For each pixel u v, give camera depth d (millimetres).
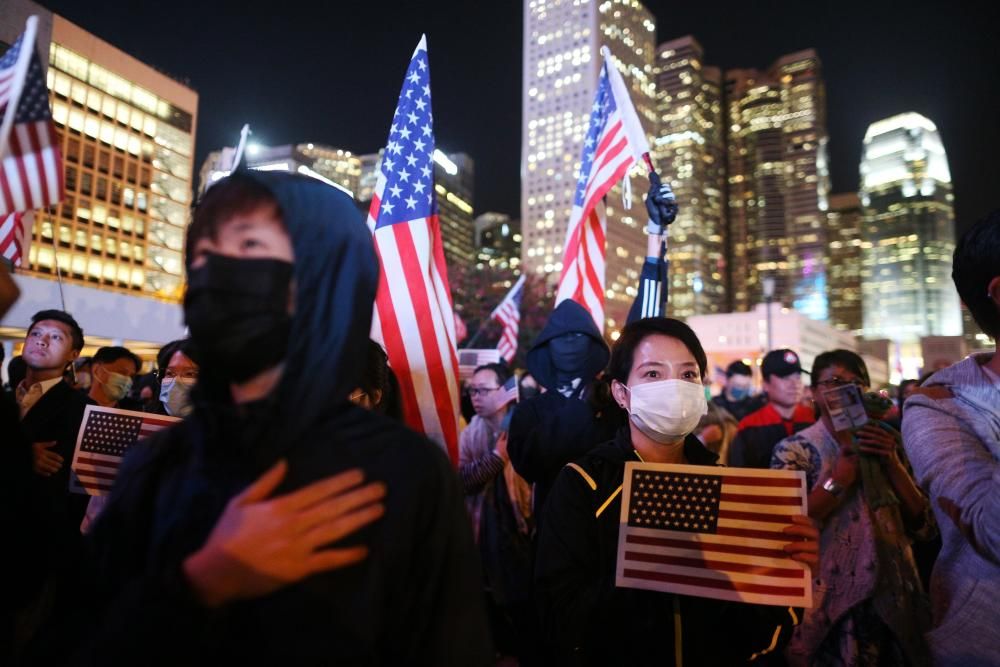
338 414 1066
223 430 1009
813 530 1898
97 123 61844
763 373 5066
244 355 998
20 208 2773
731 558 1927
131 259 65812
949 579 1898
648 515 2025
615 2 157875
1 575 1015
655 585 1959
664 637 2014
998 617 1758
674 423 2234
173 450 1130
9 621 1042
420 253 3654
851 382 2859
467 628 1068
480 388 5090
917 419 1908
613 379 2531
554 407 3588
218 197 1079
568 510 2240
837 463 2705
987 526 1600
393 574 989
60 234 59094
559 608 2104
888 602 2484
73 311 21359
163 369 3928
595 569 2178
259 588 855
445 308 3699
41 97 2850
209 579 841
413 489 1027
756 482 1969
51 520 1126
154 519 1065
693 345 2387
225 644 899
